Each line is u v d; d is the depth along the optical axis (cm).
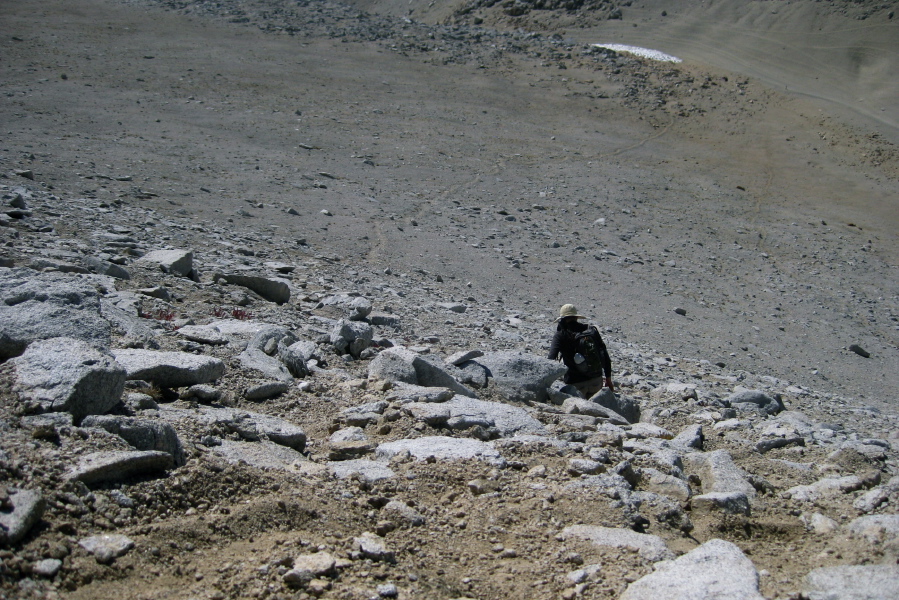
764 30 5506
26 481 373
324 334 882
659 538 436
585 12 6325
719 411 903
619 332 1466
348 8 5144
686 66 4688
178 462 439
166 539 377
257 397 616
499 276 1728
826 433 815
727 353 1480
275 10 4747
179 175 2083
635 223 2419
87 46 3531
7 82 2844
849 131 3806
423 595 369
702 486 571
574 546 426
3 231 1102
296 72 3644
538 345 1154
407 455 517
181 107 2914
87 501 381
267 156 2469
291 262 1480
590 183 2773
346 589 361
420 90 3662
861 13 5425
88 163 2005
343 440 546
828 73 4800
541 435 622
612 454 581
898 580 388
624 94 4019
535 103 3744
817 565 441
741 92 4278
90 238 1223
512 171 2775
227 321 853
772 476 625
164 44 3766
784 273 2206
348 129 2967
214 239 1513
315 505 434
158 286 965
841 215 2902
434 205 2242
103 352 543
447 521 448
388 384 683
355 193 2220
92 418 438
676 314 1691
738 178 3167
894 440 888
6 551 330
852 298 2081
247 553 382
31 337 528
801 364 1517
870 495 536
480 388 765
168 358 600
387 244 1805
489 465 518
